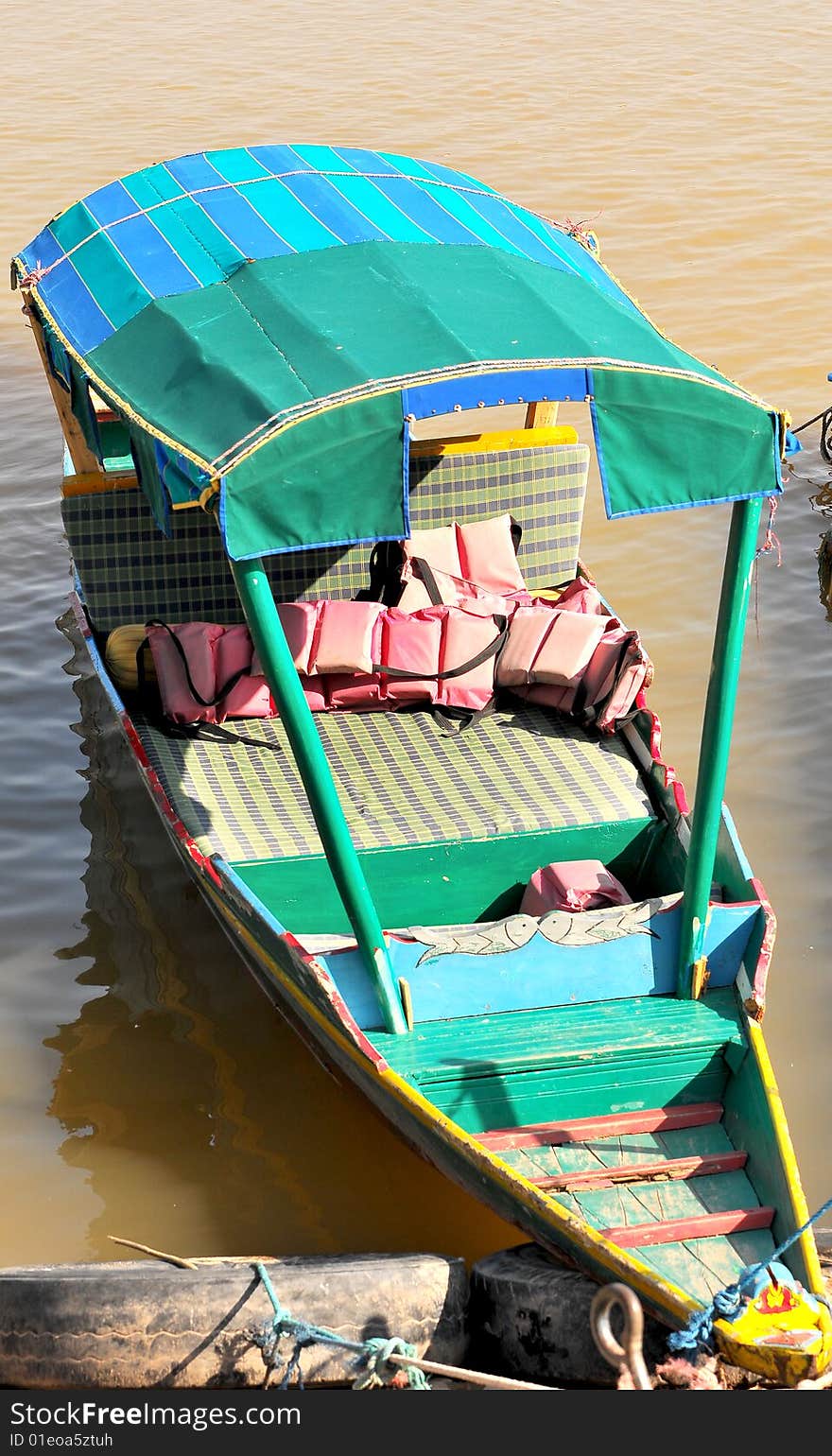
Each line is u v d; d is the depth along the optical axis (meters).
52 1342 5.49
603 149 19.95
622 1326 5.40
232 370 6.33
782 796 8.84
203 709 8.30
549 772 7.88
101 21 28.09
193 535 9.25
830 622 10.57
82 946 8.12
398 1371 5.38
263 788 7.86
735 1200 5.84
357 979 6.30
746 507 6.09
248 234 7.72
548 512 9.69
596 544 11.66
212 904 7.50
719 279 15.89
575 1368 5.48
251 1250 6.43
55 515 12.32
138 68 24.55
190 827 7.43
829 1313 5.15
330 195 8.05
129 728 8.14
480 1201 5.89
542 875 7.27
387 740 8.26
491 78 23.58
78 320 7.80
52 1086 7.28
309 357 6.19
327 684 8.53
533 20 27.52
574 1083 6.15
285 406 5.77
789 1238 5.45
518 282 6.91
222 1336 5.46
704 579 11.14
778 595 10.89
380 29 26.98
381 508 5.84
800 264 16.25
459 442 9.40
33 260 8.72
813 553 11.38
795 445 6.11
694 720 9.56
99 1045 7.51
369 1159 6.90
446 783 7.82
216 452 5.71
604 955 6.45
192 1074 7.34
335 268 7.10
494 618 8.60
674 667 10.07
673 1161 5.96
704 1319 5.07
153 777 7.77
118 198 8.70
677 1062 6.18
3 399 14.13
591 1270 5.44
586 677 8.27
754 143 20.17
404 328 6.29
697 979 6.44
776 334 14.67
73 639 10.88
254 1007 7.76
